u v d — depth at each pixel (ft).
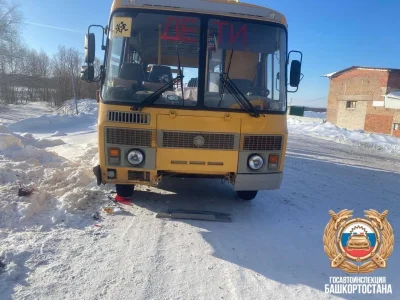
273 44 15.94
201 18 15.16
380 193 24.07
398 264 12.71
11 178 19.30
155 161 14.94
